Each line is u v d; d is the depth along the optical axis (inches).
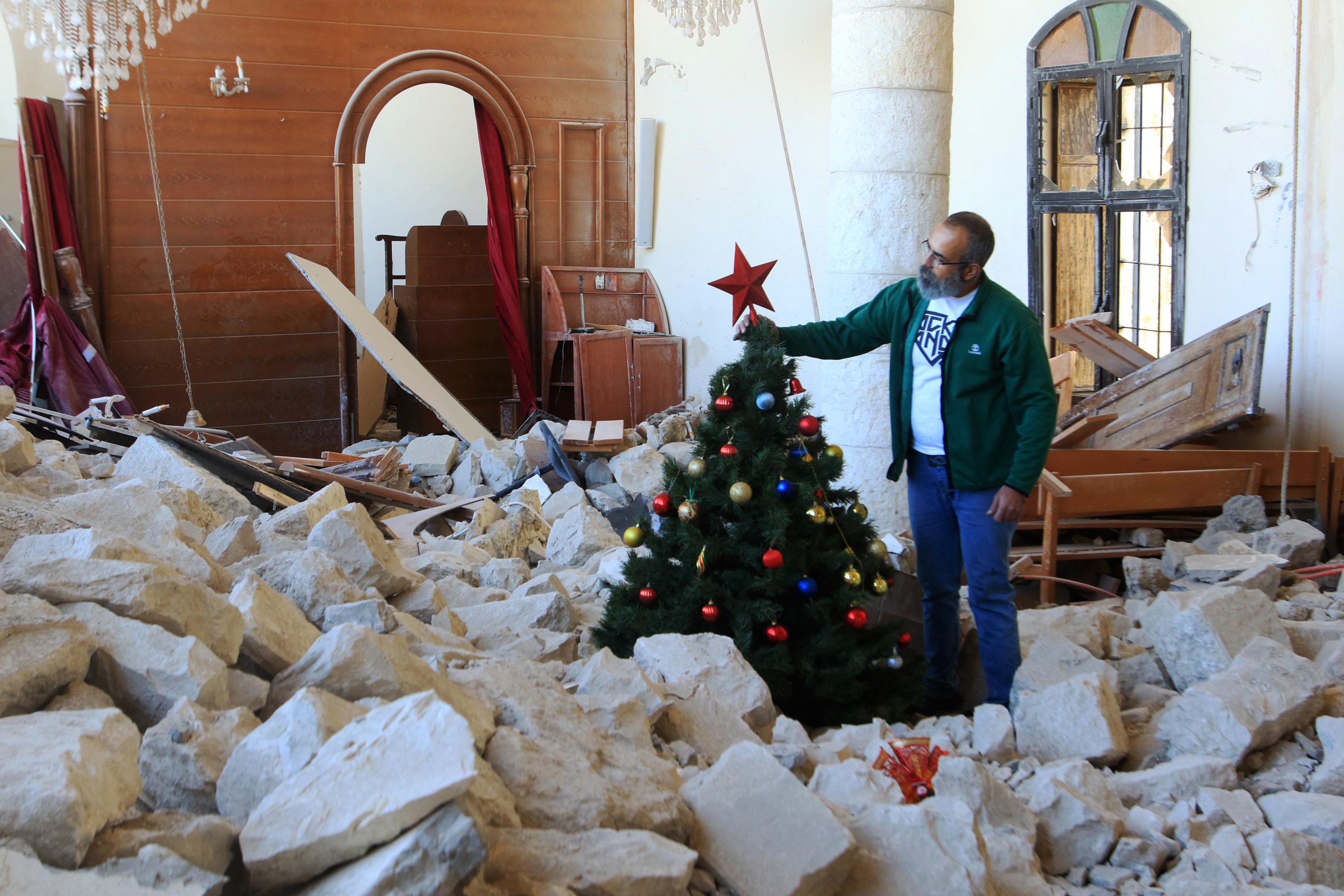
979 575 148.3
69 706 83.7
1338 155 262.1
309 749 74.4
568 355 458.3
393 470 299.1
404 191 599.8
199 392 420.2
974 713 132.8
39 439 254.1
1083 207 315.6
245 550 152.3
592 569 206.2
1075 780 108.2
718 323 440.5
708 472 141.8
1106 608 199.5
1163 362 262.1
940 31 209.0
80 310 383.9
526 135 452.4
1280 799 107.9
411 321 483.5
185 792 76.4
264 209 422.0
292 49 418.6
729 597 138.9
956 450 145.9
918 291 148.4
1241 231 285.0
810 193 405.1
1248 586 194.2
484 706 94.2
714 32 392.5
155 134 404.2
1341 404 263.4
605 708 102.7
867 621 144.9
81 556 98.8
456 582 171.6
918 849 85.2
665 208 455.2
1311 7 265.7
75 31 351.6
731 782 89.2
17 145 385.1
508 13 443.5
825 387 223.8
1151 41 298.8
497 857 72.6
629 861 75.0
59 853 63.7
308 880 66.1
